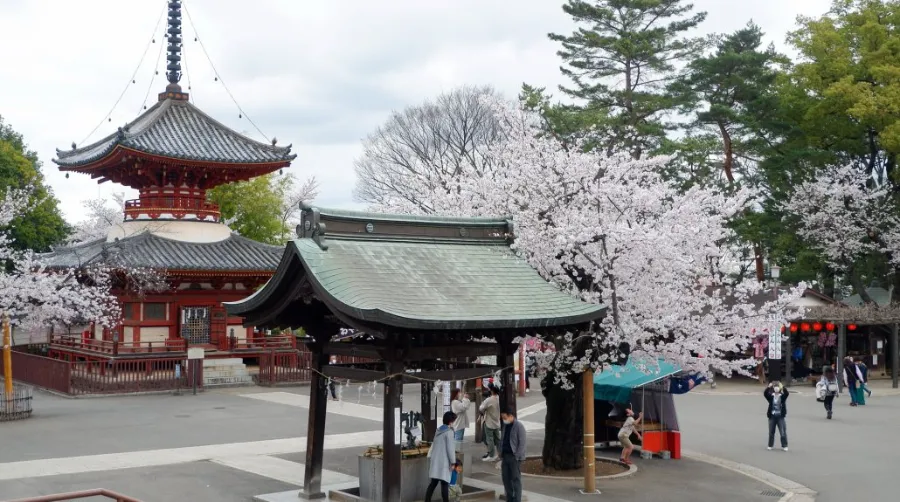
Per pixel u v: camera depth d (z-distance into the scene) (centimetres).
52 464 2291
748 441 2897
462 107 6069
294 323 1838
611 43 5638
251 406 3681
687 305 2309
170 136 4847
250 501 1867
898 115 5134
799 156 5522
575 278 2228
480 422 2861
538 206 2292
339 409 3578
